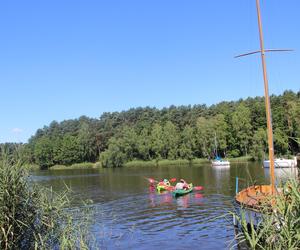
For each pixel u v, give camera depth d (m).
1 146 10.20
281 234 7.39
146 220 24.08
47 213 10.52
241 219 8.69
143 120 145.50
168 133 109.38
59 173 85.25
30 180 10.64
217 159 86.38
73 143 124.38
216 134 100.69
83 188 46.06
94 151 130.50
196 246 17.39
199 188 40.06
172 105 160.88
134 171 79.81
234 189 38.72
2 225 9.25
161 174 65.62
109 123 153.25
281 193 8.02
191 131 104.44
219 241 17.98
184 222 23.00
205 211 26.67
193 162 101.00
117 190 42.97
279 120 94.12
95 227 20.97
